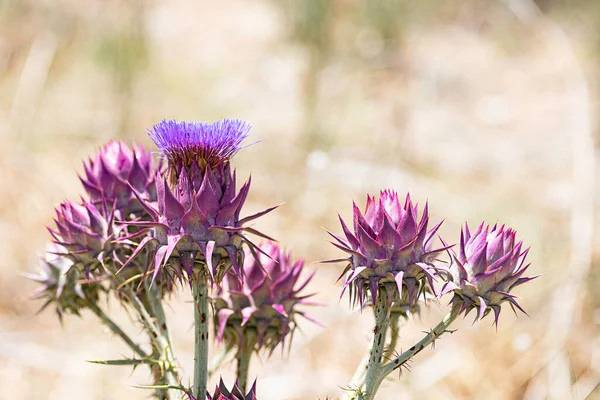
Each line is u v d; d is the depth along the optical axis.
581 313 1.48
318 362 1.45
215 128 0.91
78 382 1.37
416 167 2.03
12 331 1.50
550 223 1.79
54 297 1.04
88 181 1.00
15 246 1.70
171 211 0.90
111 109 2.16
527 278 0.93
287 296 1.00
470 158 2.10
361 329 1.51
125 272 0.98
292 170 1.97
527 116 2.29
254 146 2.06
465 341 1.46
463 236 0.92
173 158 0.91
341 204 1.84
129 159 1.00
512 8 2.77
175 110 2.22
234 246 0.91
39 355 1.43
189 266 0.90
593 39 2.50
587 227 1.66
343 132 2.15
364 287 0.92
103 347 1.44
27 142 2.00
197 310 0.92
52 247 1.04
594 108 2.23
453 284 0.92
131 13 2.32
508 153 2.12
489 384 1.37
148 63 2.30
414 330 1.49
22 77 2.18
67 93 2.22
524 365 1.39
